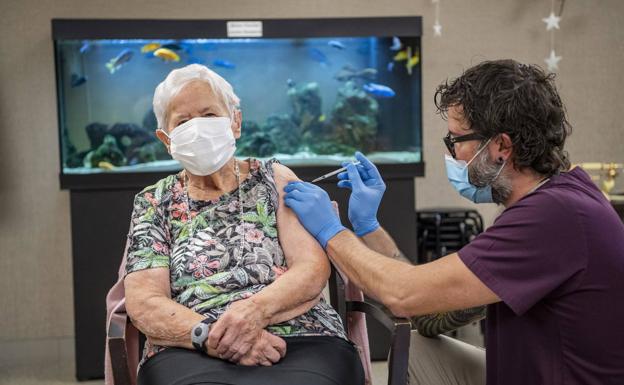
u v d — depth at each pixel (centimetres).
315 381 147
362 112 363
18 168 380
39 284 387
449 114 155
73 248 335
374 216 182
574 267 137
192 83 177
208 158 172
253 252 171
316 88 364
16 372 366
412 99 356
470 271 143
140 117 348
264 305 158
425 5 397
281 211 178
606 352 140
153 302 163
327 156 362
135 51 342
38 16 374
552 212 139
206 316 162
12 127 378
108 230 335
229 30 336
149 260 170
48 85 378
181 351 159
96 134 344
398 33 345
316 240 173
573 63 408
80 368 341
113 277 336
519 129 146
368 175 187
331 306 186
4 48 374
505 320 149
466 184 157
